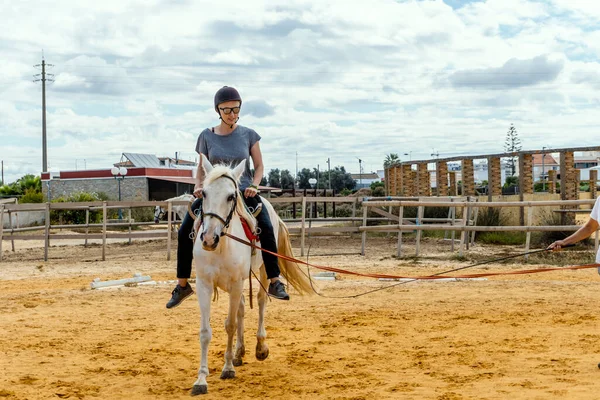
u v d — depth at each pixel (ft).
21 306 38.11
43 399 20.15
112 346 27.76
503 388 19.72
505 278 48.55
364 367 23.48
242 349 24.38
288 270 26.91
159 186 172.24
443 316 33.27
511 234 71.31
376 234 87.30
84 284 48.49
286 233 26.78
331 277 49.34
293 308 36.81
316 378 22.09
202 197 21.56
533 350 25.14
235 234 21.99
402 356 25.00
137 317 34.55
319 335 29.53
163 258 65.16
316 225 103.40
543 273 50.85
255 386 21.33
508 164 287.69
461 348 25.99
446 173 92.27
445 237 76.89
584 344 25.90
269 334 30.04
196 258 21.57
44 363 24.80
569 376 20.94
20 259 65.82
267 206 25.93
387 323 31.78
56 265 60.44
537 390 19.34
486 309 34.99
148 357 25.79
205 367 21.01
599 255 23.84
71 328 31.63
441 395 19.17
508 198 77.20
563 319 31.50
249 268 22.95
